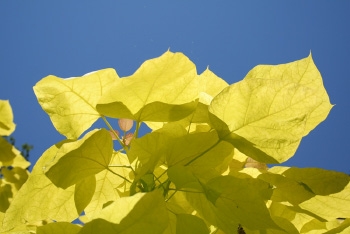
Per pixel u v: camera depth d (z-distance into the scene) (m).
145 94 0.95
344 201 0.99
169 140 0.92
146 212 0.78
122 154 1.04
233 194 0.88
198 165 0.93
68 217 1.03
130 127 1.06
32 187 0.99
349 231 0.95
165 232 0.91
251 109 0.94
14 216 0.98
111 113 0.96
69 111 0.99
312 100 0.93
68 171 0.92
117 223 0.78
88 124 1.01
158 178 0.92
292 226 0.94
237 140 0.95
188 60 0.93
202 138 0.93
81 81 0.98
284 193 0.96
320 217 0.96
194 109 0.96
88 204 1.01
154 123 1.03
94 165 0.93
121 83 0.93
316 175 0.97
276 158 0.94
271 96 0.93
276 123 0.94
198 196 0.91
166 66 0.93
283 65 1.03
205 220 0.93
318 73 1.02
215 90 1.08
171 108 0.96
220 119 0.94
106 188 1.05
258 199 0.87
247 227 0.88
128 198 0.79
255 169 0.98
